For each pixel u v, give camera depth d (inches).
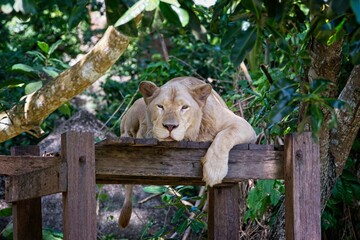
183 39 601.9
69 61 641.6
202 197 445.4
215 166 296.4
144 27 252.8
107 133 497.7
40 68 389.4
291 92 266.7
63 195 278.8
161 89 320.8
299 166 296.7
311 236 295.4
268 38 311.0
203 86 322.7
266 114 424.5
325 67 343.9
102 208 506.6
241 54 254.7
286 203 301.4
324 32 280.2
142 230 505.7
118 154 292.8
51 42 634.8
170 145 295.6
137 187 517.0
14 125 333.1
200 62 601.6
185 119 310.8
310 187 297.0
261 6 254.7
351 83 351.6
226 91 541.0
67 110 428.1
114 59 293.7
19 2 245.1
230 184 378.0
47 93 314.2
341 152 366.0
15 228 344.8
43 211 497.7
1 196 500.7
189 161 300.4
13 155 342.3
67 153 275.4
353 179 441.1
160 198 517.0
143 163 295.4
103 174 294.7
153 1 241.8
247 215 419.8
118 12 249.4
